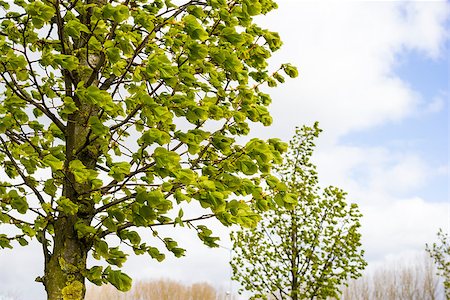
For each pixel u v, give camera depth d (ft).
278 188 11.81
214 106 11.71
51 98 14.14
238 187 11.69
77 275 12.91
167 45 12.19
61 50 13.89
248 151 11.30
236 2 12.37
